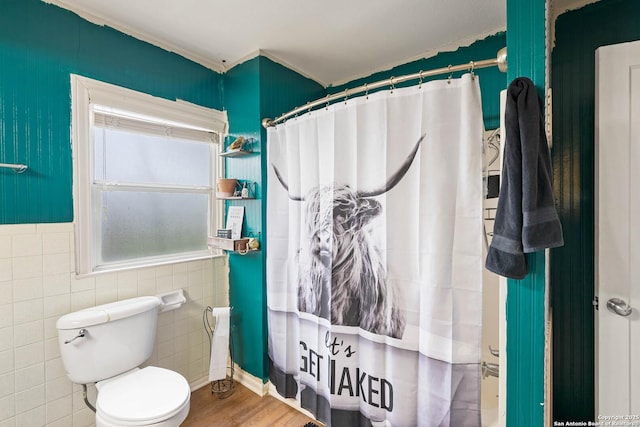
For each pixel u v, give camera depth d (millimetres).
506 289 973
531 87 881
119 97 1716
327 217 1649
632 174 1151
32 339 1414
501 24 1744
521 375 944
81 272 1571
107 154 1745
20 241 1392
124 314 1540
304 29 1792
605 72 1182
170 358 1963
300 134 1778
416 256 1347
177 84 1988
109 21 1680
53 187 1493
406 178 1358
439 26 1766
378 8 1603
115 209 1778
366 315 1477
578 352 1523
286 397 1871
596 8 1484
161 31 1803
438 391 1259
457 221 1226
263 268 2039
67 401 1510
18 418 1373
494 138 1531
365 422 1484
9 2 1377
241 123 2139
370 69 2293
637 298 1151
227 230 2104
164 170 2012
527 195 844
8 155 1371
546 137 915
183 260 2045
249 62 2070
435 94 1257
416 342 1349
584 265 1506
